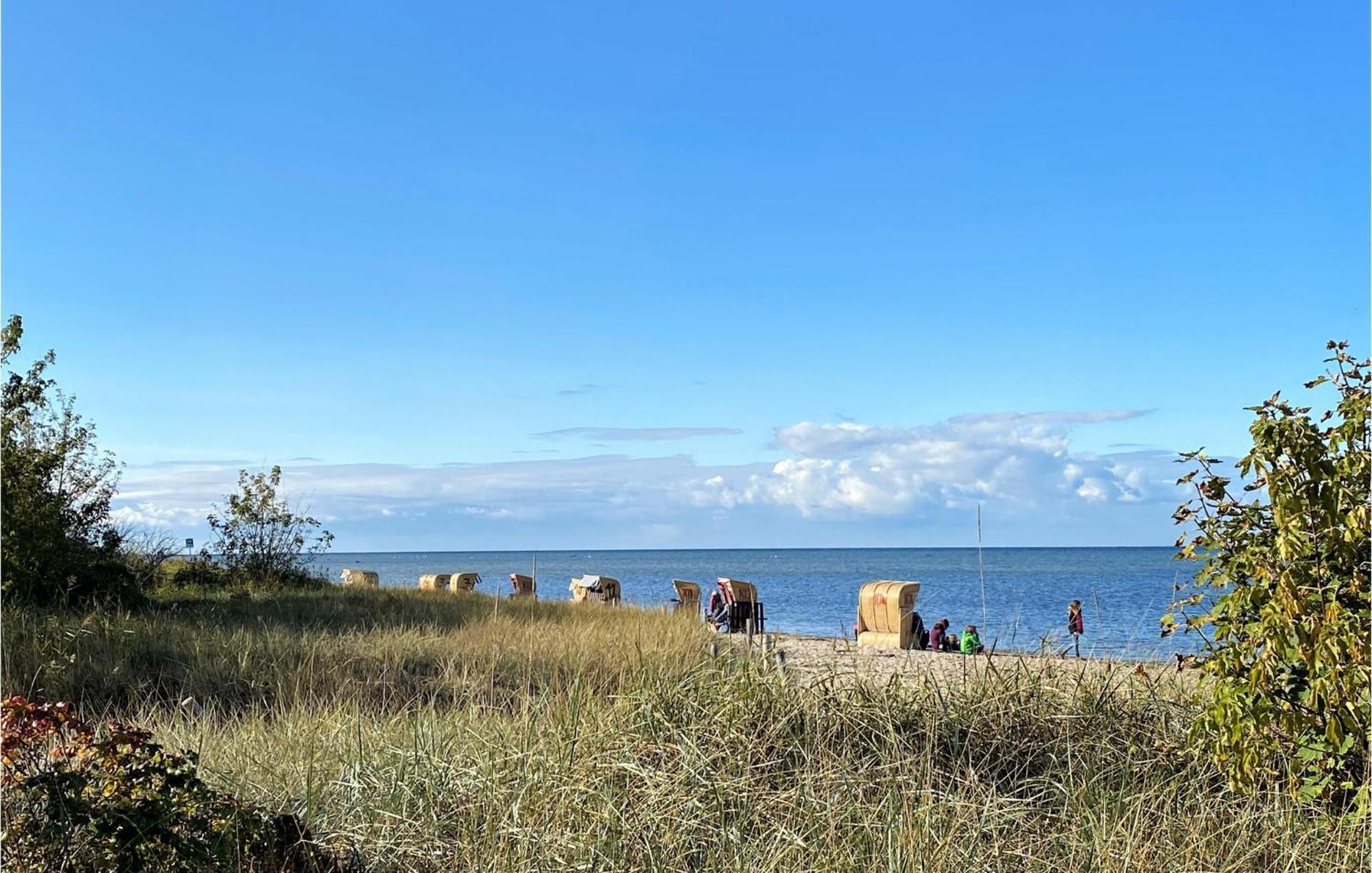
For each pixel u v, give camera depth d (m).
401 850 4.95
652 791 5.32
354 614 16.66
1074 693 6.81
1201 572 5.77
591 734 5.98
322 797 5.50
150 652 10.86
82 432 17.27
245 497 25.48
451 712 7.50
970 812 5.19
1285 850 4.93
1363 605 5.19
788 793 5.42
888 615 15.80
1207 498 5.80
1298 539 5.07
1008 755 6.17
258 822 4.66
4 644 10.17
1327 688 4.99
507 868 4.73
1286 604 5.02
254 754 6.25
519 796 5.22
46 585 15.42
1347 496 5.05
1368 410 5.04
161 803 4.40
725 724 6.17
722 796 5.37
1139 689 6.87
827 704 6.55
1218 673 5.49
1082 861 4.82
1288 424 5.17
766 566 141.00
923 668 8.77
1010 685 6.84
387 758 5.95
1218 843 5.09
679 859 4.87
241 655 10.53
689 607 19.61
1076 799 5.39
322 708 7.94
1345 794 5.39
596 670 10.38
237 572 24.66
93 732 4.70
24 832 4.19
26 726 4.33
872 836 4.93
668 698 6.46
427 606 18.22
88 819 4.19
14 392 16.50
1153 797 5.51
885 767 5.58
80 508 16.94
